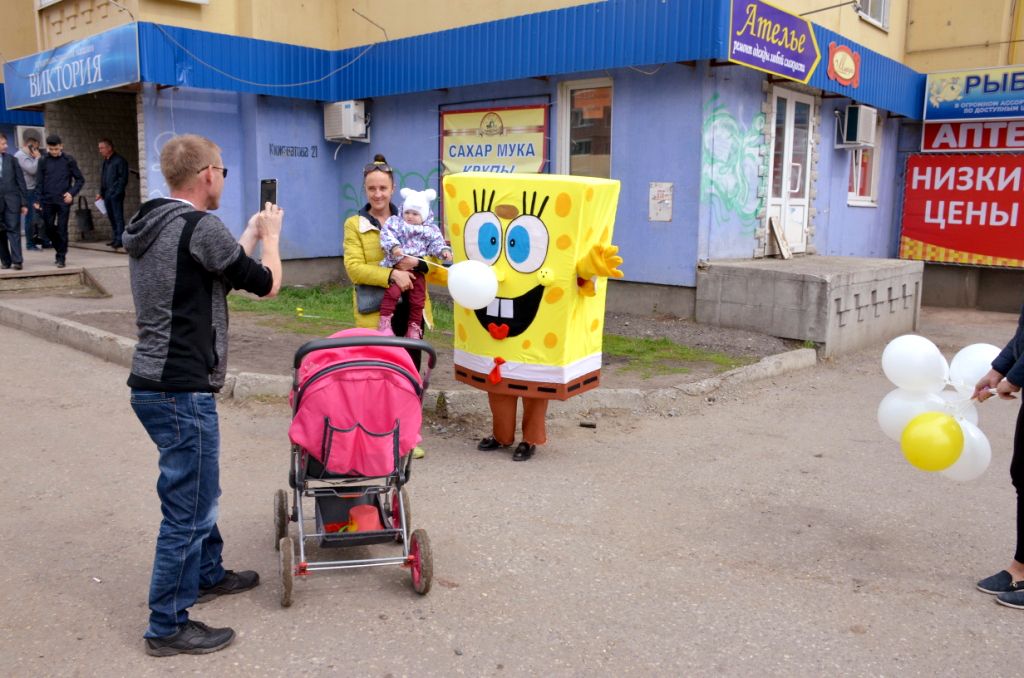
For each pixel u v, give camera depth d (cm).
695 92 1015
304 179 1396
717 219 1060
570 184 538
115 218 1450
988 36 1490
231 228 1339
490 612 376
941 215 1512
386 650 343
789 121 1209
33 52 1814
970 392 420
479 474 558
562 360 559
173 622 334
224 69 1235
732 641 355
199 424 330
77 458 567
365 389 367
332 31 1423
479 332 585
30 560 418
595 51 1035
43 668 325
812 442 648
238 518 475
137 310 330
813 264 1075
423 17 1291
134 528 459
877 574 421
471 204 580
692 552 444
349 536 384
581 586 403
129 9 1212
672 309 1075
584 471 569
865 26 1404
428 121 1316
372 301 568
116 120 1672
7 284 1152
